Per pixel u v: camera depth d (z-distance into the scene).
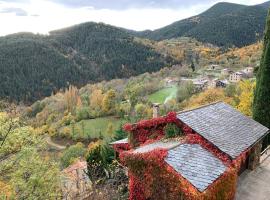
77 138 74.81
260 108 30.59
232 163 15.77
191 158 14.80
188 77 116.75
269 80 30.14
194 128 16.92
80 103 92.94
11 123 16.08
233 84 71.69
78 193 19.91
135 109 79.38
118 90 100.12
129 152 15.59
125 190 19.91
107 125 79.06
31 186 15.81
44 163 16.75
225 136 17.59
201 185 13.09
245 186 19.91
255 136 19.80
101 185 19.92
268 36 30.56
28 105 99.94
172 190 13.83
